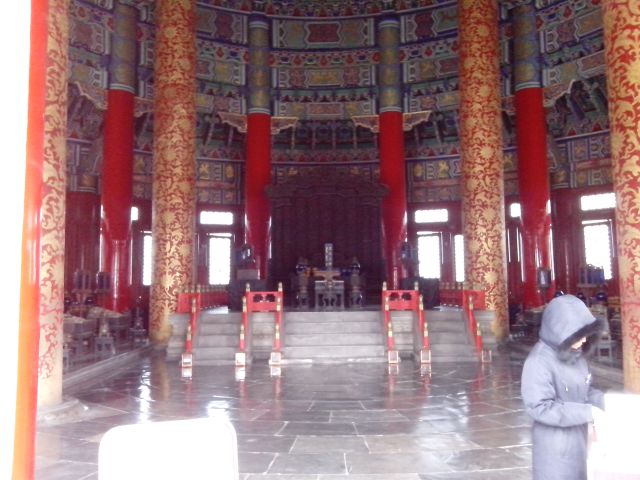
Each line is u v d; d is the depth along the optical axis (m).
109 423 8.80
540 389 3.86
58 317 9.41
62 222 9.56
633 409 3.76
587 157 24.91
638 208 9.34
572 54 22.33
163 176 18.62
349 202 25.34
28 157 2.23
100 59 21.88
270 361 14.62
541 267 20.03
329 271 20.58
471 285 18.69
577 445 3.89
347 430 8.31
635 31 9.53
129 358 15.53
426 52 26.20
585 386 4.02
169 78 18.89
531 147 22.20
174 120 18.72
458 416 9.14
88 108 24.09
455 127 27.56
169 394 11.04
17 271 2.18
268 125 25.78
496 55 19.47
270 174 25.55
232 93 26.11
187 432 3.27
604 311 14.19
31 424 2.20
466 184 19.14
